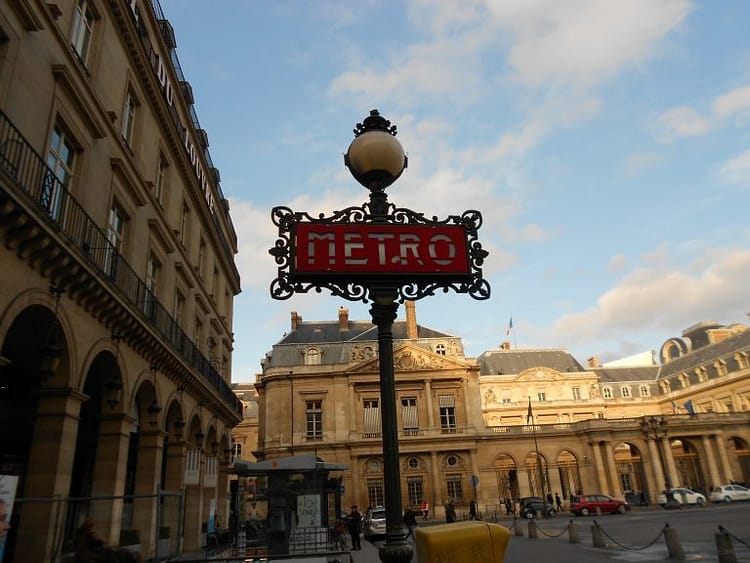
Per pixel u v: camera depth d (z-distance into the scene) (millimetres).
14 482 6949
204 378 22766
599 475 51312
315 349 54812
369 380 52062
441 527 4684
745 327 74875
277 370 52656
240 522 21031
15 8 10477
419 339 56000
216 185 30453
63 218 11875
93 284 12203
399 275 5484
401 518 4758
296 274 5316
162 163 21000
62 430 11438
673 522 27516
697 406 70562
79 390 12188
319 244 5477
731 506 39875
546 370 73062
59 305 11344
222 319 31500
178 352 18828
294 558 12398
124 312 14062
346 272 5395
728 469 52906
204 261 28141
